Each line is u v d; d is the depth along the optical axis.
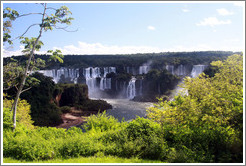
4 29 10.08
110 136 9.10
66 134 10.34
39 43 11.19
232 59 9.19
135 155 7.71
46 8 10.58
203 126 7.91
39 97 36.84
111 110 44.16
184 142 7.92
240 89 7.98
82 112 42.72
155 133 8.52
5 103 16.78
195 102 7.62
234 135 7.02
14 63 11.87
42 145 8.09
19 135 9.76
